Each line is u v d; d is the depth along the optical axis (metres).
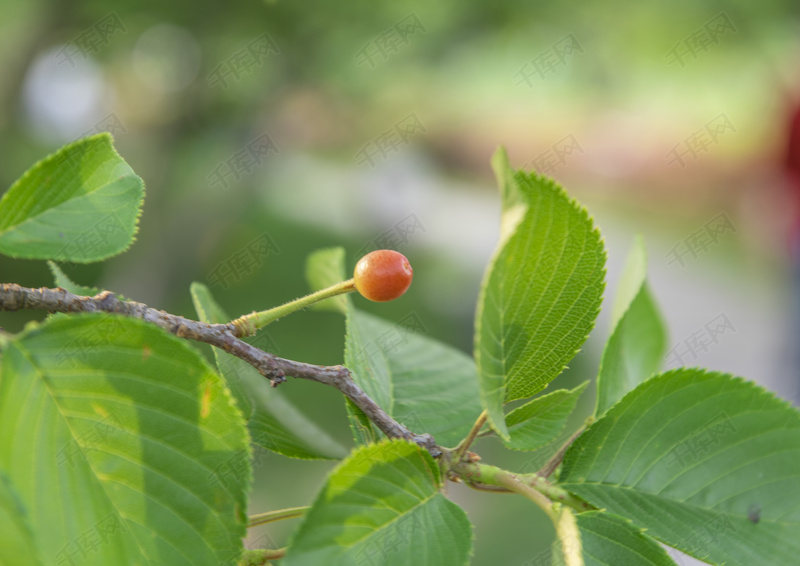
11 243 0.88
